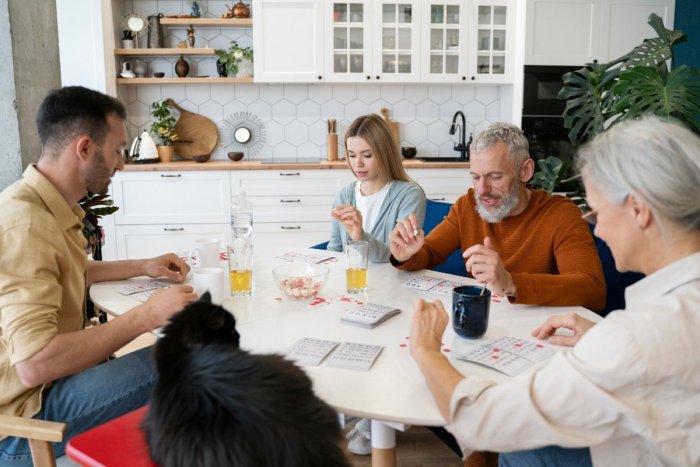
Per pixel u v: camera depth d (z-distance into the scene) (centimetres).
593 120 332
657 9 439
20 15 248
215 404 69
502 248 194
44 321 135
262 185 435
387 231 241
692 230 88
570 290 156
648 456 92
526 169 186
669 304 86
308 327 143
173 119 466
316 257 215
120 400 151
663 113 271
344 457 74
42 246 139
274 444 68
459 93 491
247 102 482
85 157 154
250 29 473
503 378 115
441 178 441
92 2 425
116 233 432
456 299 133
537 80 441
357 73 452
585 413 88
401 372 119
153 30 457
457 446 211
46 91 270
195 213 434
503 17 453
